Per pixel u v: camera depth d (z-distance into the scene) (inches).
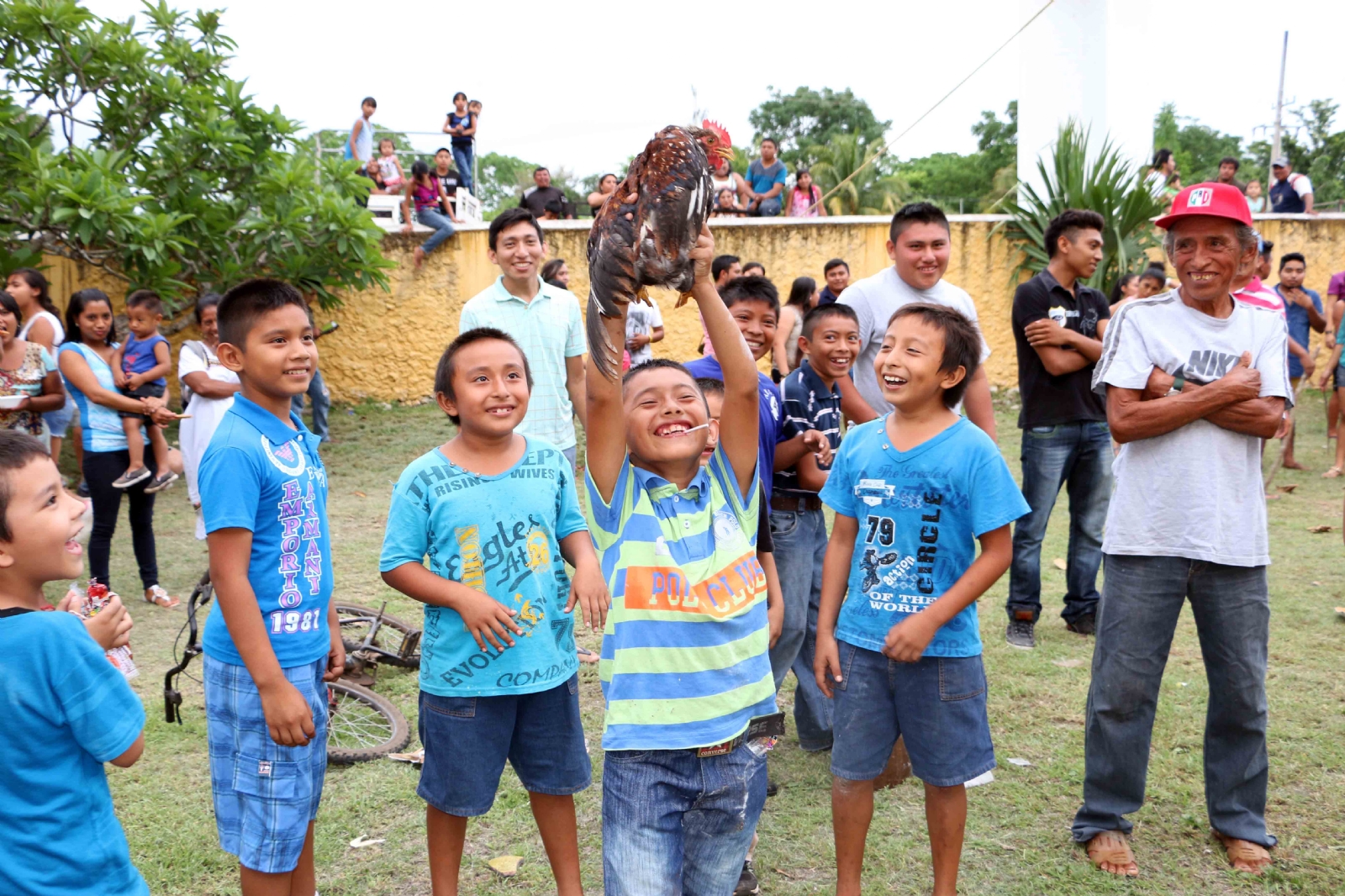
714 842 95.1
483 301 185.8
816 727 156.6
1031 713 171.8
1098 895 120.7
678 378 94.3
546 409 188.4
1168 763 152.3
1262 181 1481.3
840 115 1921.8
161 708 173.3
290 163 390.6
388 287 412.8
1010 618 206.5
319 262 393.1
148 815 138.3
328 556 106.0
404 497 108.6
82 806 78.4
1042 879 123.7
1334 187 1389.0
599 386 86.0
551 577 110.7
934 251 164.6
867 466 115.6
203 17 391.9
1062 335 197.0
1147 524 124.5
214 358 227.0
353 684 176.1
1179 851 130.0
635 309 317.7
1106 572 129.9
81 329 225.5
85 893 78.3
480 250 469.1
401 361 467.2
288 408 106.7
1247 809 128.0
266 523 99.3
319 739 104.2
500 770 109.8
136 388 254.4
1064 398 200.2
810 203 554.6
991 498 108.5
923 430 113.5
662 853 88.7
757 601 95.5
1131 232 457.7
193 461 224.8
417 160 466.0
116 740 79.0
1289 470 357.1
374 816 139.1
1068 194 462.6
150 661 196.4
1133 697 126.0
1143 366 125.1
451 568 107.3
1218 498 122.0
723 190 500.4
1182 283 126.2
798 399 149.4
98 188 325.4
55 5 346.3
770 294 147.6
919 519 111.5
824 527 155.1
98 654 78.9
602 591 107.2
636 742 89.0
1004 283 496.1
